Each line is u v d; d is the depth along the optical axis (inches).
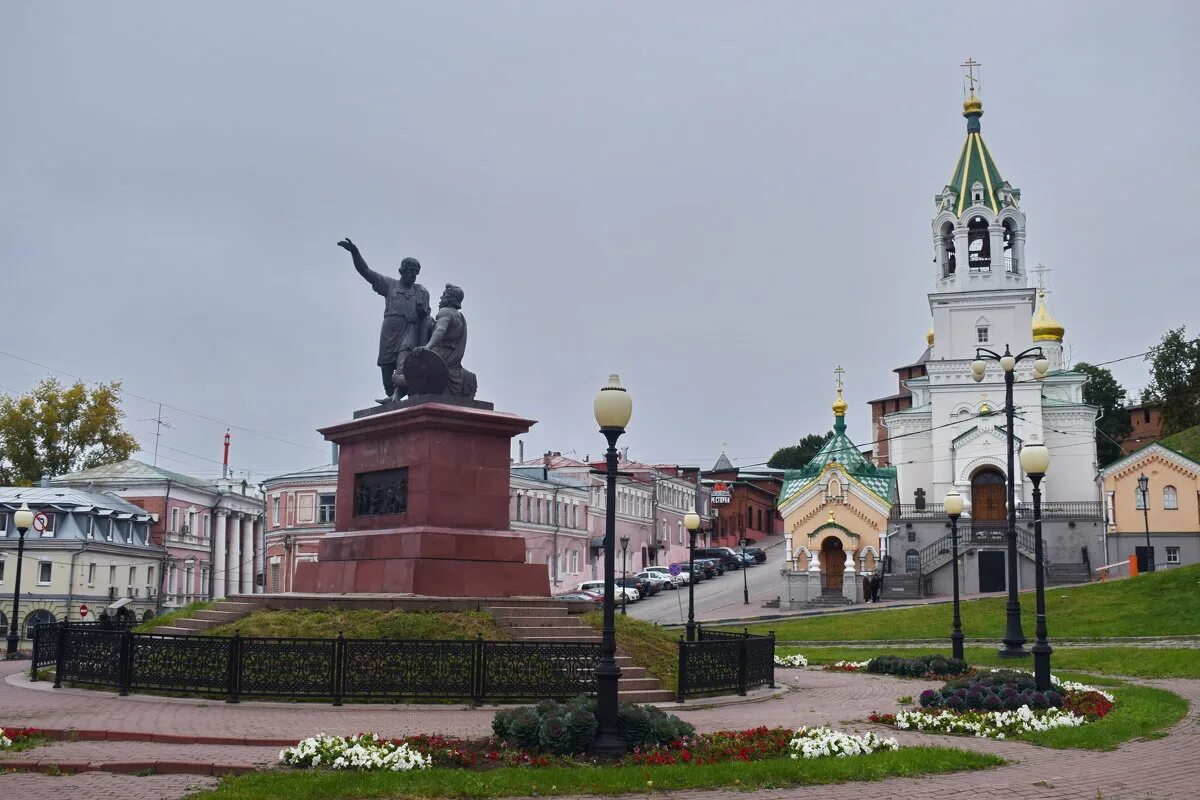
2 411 3486.7
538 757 566.3
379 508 995.9
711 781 517.3
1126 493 2728.8
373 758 536.1
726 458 5364.2
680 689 810.8
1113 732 687.7
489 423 971.3
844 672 1246.3
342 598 899.4
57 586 2728.8
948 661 1185.4
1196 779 542.0
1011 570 1302.9
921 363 4685.0
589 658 777.6
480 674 748.6
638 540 4005.9
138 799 472.1
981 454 2790.4
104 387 3575.3
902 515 2832.2
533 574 973.8
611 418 616.4
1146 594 1825.8
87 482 3206.2
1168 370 4124.0
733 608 2716.5
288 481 3321.9
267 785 489.7
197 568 3373.5
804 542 2827.3
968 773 556.1
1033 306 2940.5
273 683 743.7
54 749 583.5
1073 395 2945.4
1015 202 2928.2
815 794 500.4
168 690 772.6
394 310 1098.1
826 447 3051.2
